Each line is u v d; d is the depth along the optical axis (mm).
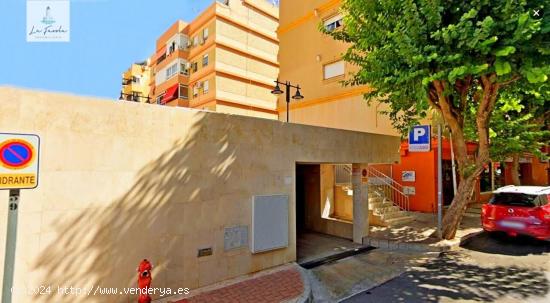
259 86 28234
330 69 16125
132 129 4918
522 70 6031
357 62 9336
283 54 19109
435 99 9031
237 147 6266
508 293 5504
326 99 16141
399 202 14188
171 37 30953
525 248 8461
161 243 5141
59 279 4203
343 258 7945
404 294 5582
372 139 9758
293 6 18500
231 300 5086
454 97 8898
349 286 6074
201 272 5617
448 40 6320
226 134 6105
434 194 13289
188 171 5527
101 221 4566
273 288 5621
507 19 6000
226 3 28094
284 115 18812
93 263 4480
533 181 20062
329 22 16234
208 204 5770
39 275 4062
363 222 9531
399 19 7199
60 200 4254
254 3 28562
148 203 5027
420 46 6809
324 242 9617
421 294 5559
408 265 7266
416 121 9930
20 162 2797
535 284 5887
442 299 5320
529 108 11750
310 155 7770
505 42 5934
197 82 27625
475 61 6457
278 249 6910
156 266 5066
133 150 4914
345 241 9742
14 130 3920
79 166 4414
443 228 9188
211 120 5895
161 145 5219
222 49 25938
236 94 26484
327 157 8211
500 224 8906
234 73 26406
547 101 11703
